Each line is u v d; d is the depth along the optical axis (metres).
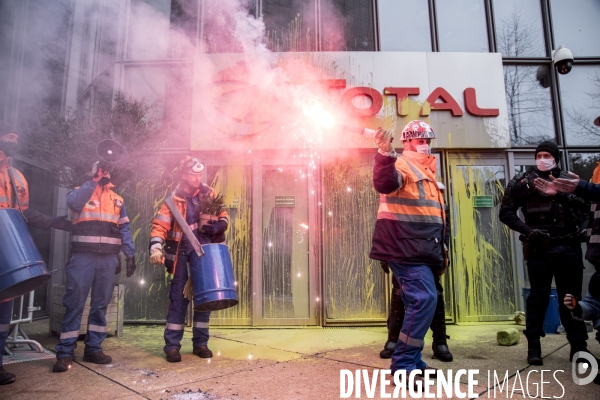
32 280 2.74
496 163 5.39
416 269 2.61
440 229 2.69
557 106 5.68
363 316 5.00
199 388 2.61
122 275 5.12
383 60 5.30
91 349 3.22
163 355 3.50
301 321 4.95
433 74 5.32
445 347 3.34
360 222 5.13
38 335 4.33
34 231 5.27
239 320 4.95
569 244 3.15
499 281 5.18
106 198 3.36
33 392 2.55
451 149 5.32
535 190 3.25
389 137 2.40
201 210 3.50
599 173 3.12
